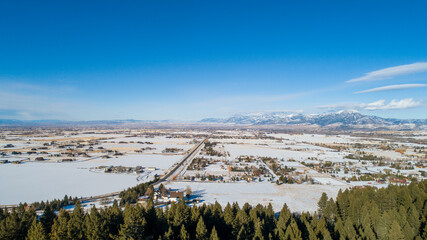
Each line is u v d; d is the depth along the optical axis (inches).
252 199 5068.9
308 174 7701.8
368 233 2824.8
